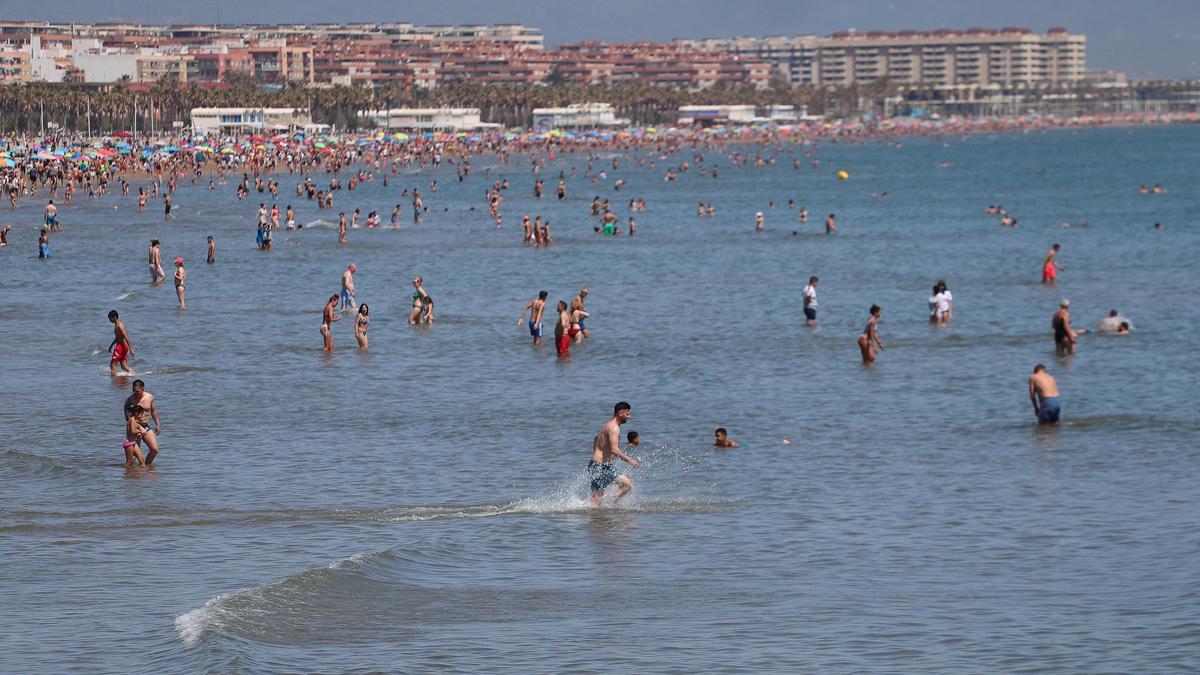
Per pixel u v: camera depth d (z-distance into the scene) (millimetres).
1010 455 54688
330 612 35125
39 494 48625
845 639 32875
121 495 48531
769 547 41781
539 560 40438
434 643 32750
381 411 64250
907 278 121812
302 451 55812
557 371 75375
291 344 84062
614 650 32219
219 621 33656
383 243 155375
